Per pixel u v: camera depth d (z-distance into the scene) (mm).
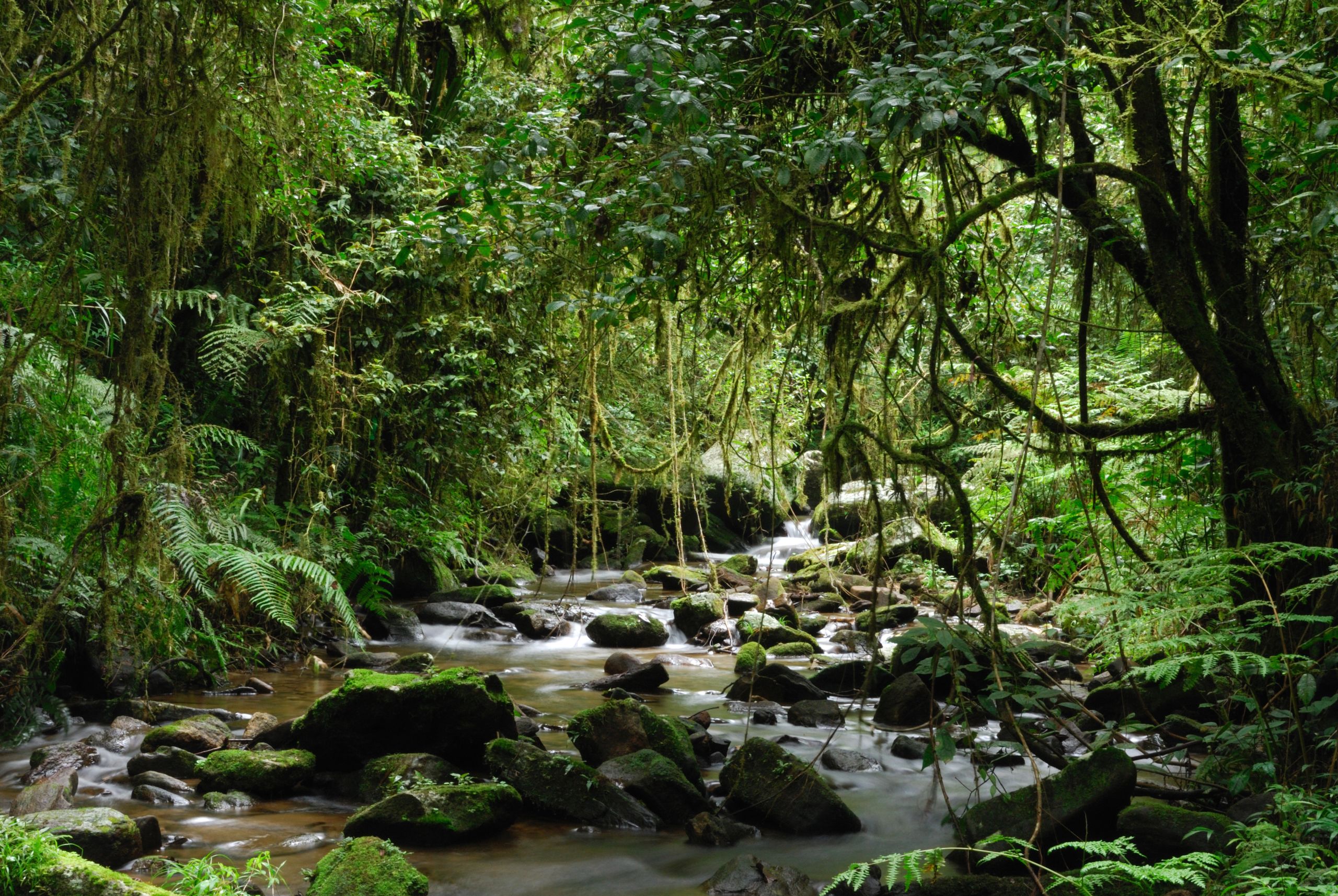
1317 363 4430
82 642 5293
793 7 3783
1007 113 4109
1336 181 3854
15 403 3910
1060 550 6465
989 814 3482
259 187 4125
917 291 3686
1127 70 3896
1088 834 3330
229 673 6172
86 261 4328
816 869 3453
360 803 4035
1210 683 4551
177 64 3334
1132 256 4180
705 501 6238
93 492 4809
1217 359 3934
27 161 4547
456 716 4266
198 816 3822
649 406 6266
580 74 4840
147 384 3771
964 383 5910
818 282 3756
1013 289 5273
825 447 3467
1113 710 5035
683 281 3961
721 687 6336
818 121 3877
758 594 9094
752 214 3857
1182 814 3240
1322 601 3623
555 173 4125
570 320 6156
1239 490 4066
